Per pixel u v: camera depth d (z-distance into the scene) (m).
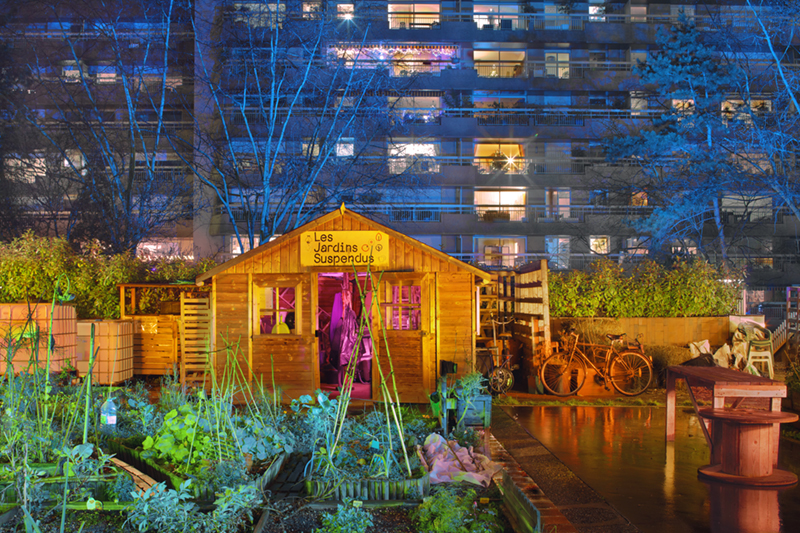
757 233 37.78
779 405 6.41
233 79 27.28
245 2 26.11
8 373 5.50
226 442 5.21
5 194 26.64
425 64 43.06
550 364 12.48
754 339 14.23
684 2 43.28
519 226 39.25
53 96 27.78
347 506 4.30
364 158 27.91
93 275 15.37
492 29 42.53
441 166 40.16
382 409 9.48
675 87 27.23
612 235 37.31
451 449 6.47
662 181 29.56
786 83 23.39
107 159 24.11
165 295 15.23
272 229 23.62
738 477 6.21
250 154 27.33
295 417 7.29
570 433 8.66
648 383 12.56
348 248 11.12
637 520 5.02
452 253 40.56
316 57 27.23
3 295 14.52
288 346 11.02
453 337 11.12
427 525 4.20
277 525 4.23
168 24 25.53
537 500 4.92
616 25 42.84
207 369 10.95
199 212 31.72
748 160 24.23
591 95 42.75
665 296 15.37
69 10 28.30
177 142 29.81
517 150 42.22
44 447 4.87
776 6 24.52
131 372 13.41
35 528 3.40
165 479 4.84
